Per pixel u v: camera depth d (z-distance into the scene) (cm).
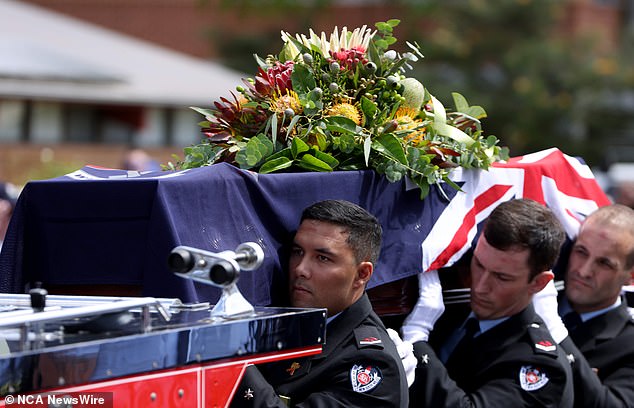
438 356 834
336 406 663
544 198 873
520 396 771
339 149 754
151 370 525
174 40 4922
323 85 768
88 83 2706
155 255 631
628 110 4216
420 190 774
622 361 884
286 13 4250
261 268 673
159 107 2997
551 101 4003
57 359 494
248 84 790
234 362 561
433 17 4181
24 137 2920
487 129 4031
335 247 675
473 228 809
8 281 668
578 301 895
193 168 729
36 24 3019
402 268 753
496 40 4050
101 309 523
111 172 738
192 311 593
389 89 777
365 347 679
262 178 688
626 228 877
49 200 661
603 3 4756
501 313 798
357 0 4309
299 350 590
